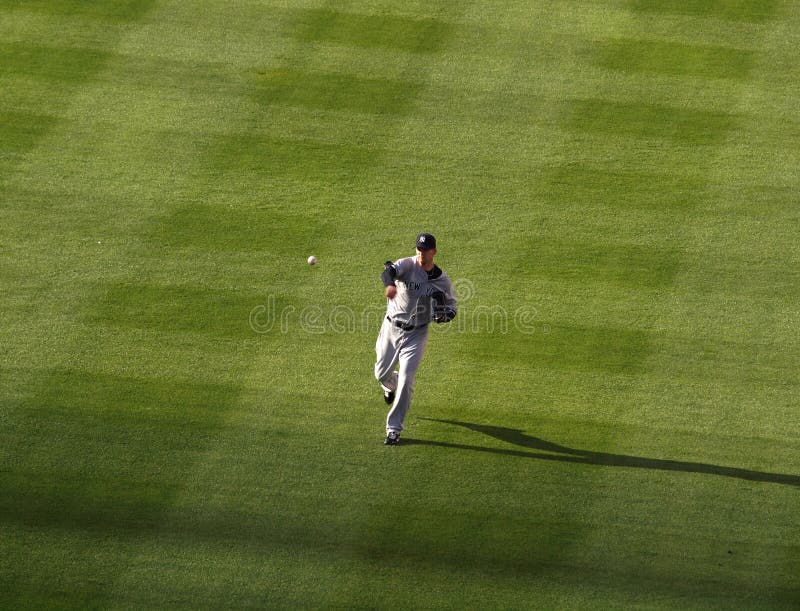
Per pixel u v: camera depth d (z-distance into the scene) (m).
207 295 29.03
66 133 35.09
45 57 38.56
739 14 41.62
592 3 42.06
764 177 33.69
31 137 34.88
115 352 26.95
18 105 36.22
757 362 27.11
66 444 23.97
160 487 22.86
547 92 37.47
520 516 22.41
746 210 32.41
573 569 21.03
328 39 39.97
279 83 37.62
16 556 20.89
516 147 34.97
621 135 35.50
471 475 23.55
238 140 35.03
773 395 26.12
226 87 37.41
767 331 28.12
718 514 22.55
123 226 31.45
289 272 29.94
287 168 33.94
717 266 30.33
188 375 26.34
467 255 30.64
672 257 30.64
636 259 30.58
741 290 29.53
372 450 24.25
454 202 32.66
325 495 22.83
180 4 41.84
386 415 25.48
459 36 40.31
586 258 30.59
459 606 20.06
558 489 23.19
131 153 34.31
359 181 33.44
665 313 28.72
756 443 24.66
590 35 40.50
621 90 37.56
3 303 28.41
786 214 32.25
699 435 24.92
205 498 22.59
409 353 23.91
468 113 36.44
